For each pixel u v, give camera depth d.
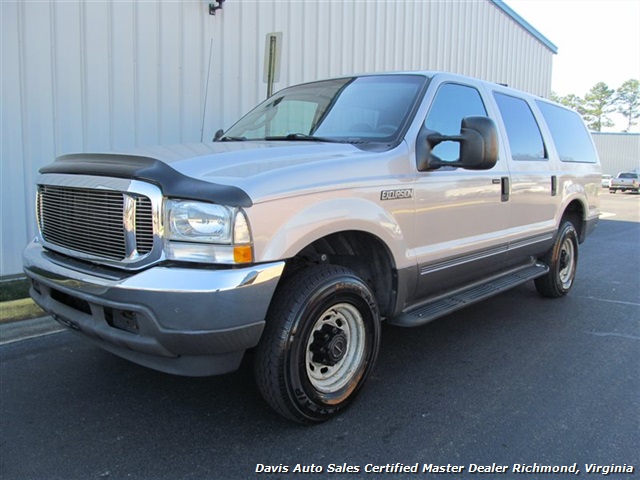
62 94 6.09
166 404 3.32
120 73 6.53
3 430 3.01
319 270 2.99
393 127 3.63
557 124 5.80
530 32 17.05
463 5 13.09
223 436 2.96
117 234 2.72
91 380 3.65
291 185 2.79
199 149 3.29
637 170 49.22
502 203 4.45
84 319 2.86
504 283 4.73
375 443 2.91
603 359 4.18
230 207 2.54
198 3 7.15
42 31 5.87
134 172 2.63
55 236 3.21
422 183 3.57
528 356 4.21
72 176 2.97
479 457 2.80
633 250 10.09
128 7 6.49
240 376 3.73
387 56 10.64
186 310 2.48
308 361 2.95
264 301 2.63
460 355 4.21
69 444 2.88
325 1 9.02
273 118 4.40
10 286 5.43
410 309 3.73
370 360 3.31
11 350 4.13
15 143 5.84
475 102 4.38
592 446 2.92
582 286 6.76
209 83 7.45
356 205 3.07
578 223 6.27
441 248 3.79
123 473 2.63
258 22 7.95
